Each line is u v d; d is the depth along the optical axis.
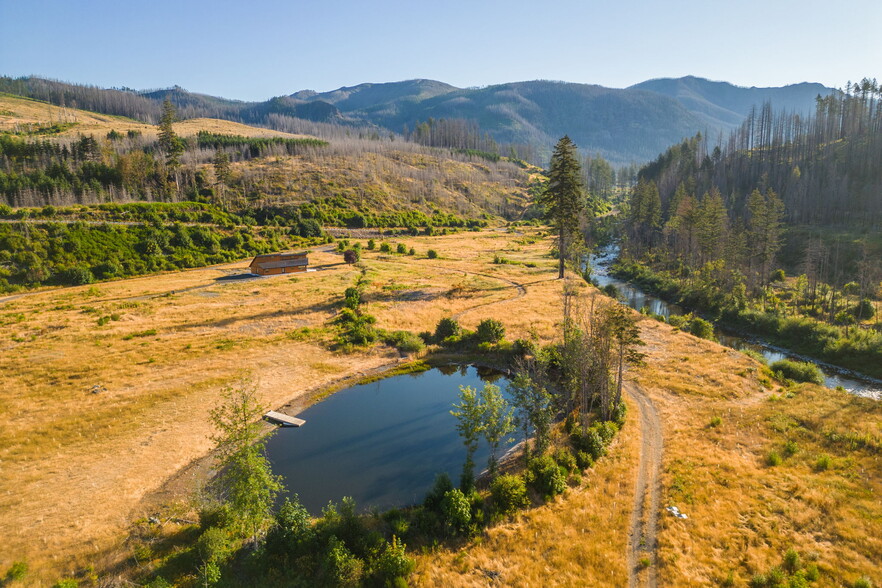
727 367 48.12
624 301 84.62
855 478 27.94
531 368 42.22
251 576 21.42
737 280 80.44
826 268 84.69
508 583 20.98
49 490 27.48
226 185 154.88
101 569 21.62
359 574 20.97
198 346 52.12
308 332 57.38
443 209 191.38
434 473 31.36
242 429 23.98
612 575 21.09
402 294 76.94
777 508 25.55
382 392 44.97
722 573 20.86
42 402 38.19
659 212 133.12
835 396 40.97
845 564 20.89
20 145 138.38
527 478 28.50
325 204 158.62
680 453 32.19
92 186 125.69
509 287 83.12
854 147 135.62
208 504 25.11
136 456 31.41
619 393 37.91
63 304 66.94
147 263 93.06
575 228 87.50
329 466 32.19
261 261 91.88
